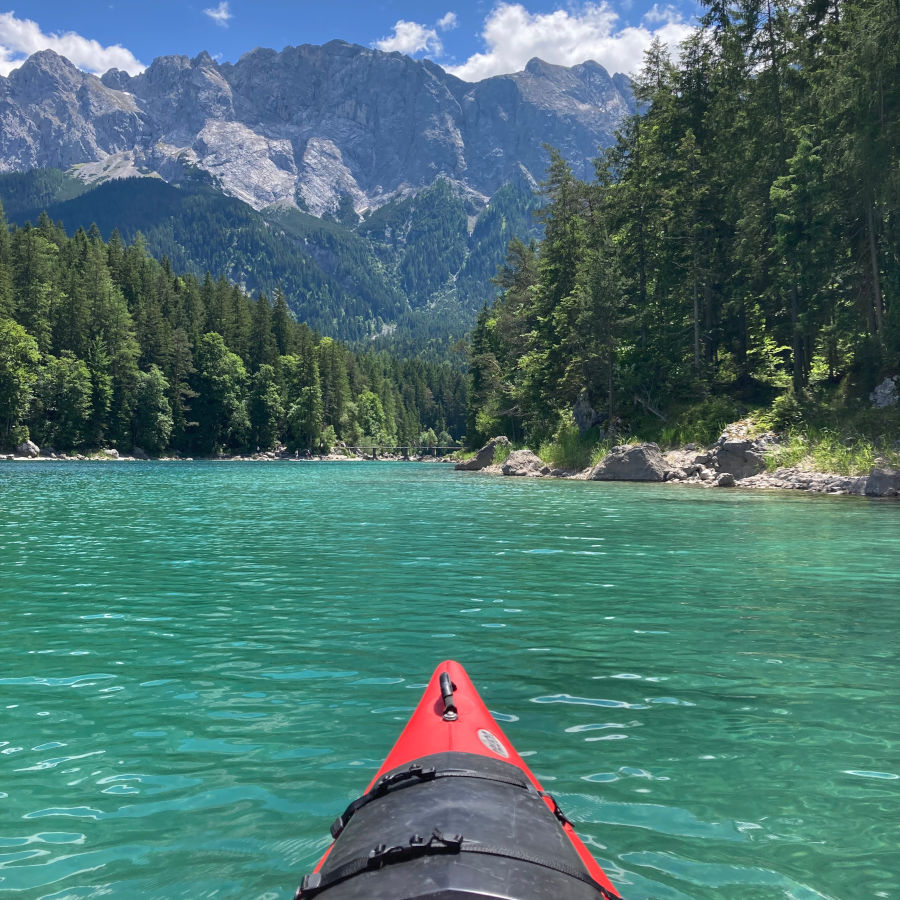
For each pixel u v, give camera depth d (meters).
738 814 3.79
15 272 89.94
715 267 44.53
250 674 6.15
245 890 3.11
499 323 72.25
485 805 2.56
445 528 16.92
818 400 34.72
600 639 7.31
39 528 16.80
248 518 19.27
